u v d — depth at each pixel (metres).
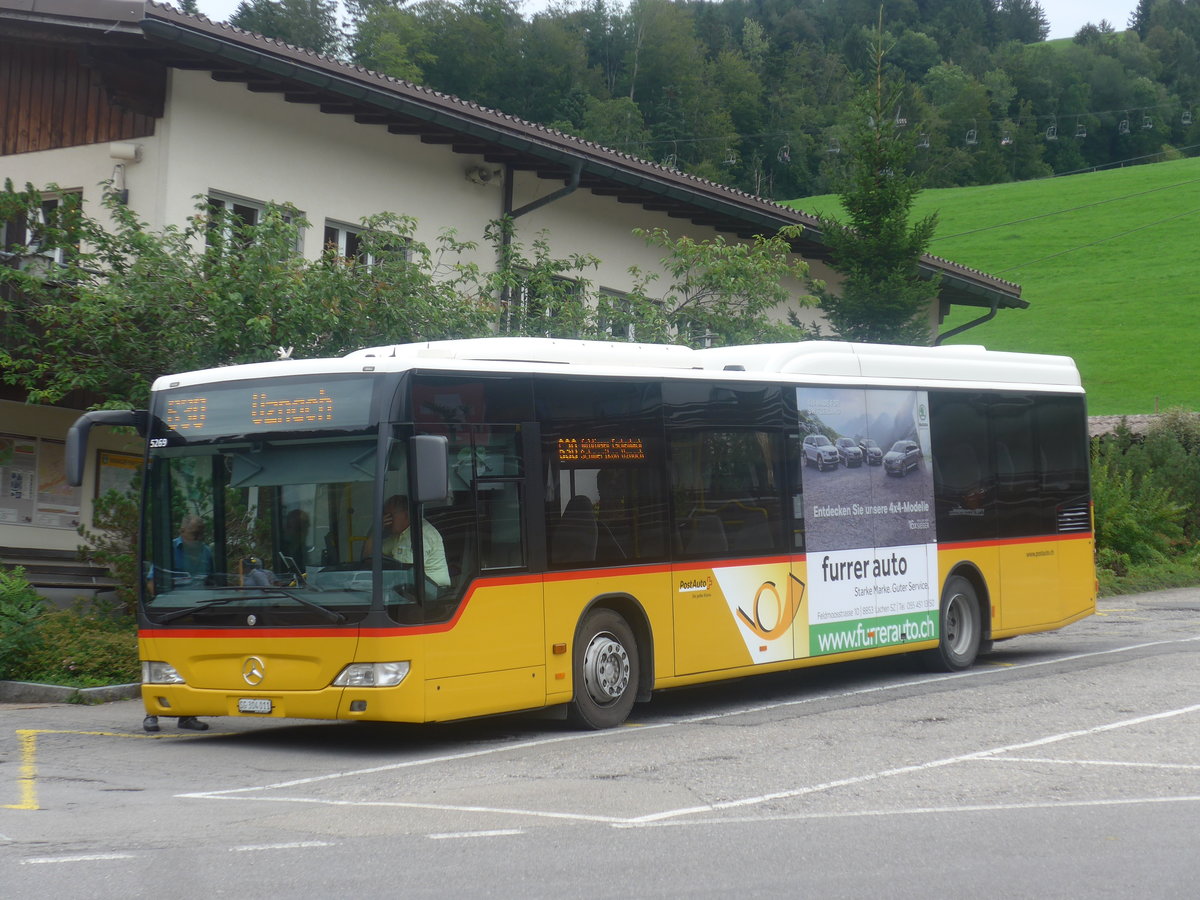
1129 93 114.75
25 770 9.50
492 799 8.22
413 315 16.22
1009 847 6.89
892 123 25.70
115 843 7.06
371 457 9.88
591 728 11.09
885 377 14.27
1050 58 116.56
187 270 15.16
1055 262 85.62
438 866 6.53
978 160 108.38
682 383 12.08
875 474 13.90
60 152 18.98
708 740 10.41
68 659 13.60
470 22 71.75
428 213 21.75
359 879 6.29
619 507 11.38
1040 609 15.82
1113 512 28.73
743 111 97.00
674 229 26.52
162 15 16.78
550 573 10.72
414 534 9.80
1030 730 10.56
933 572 14.45
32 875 6.39
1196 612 21.80
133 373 14.93
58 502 19.34
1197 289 77.38
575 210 24.22
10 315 15.04
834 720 11.36
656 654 11.52
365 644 9.66
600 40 93.81
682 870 6.44
